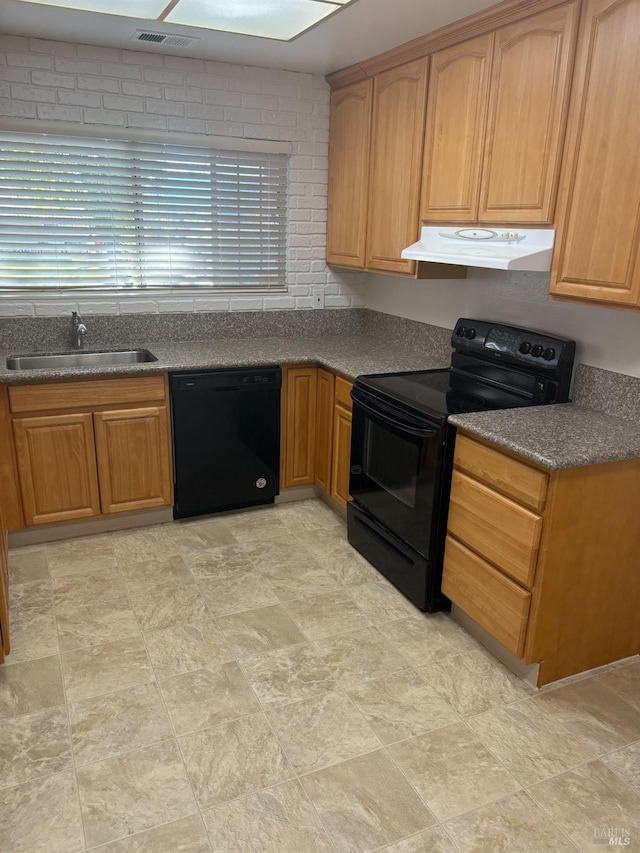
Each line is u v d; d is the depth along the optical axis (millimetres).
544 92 2227
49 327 3338
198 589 2777
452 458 2434
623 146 1961
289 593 2770
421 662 2350
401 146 3051
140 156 3334
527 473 2037
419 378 2986
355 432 3012
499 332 2826
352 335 4102
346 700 2146
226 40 2953
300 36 2850
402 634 2508
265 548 3154
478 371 2953
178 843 1629
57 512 3090
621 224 1996
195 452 3287
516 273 2846
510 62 2359
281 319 3891
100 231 3369
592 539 2113
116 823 1679
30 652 2338
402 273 3148
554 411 2449
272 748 1938
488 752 1943
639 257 1950
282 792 1786
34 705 2082
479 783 1831
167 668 2277
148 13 2578
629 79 1921
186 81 3299
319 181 3783
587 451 1998
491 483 2209
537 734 2020
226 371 3234
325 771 1859
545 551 2029
